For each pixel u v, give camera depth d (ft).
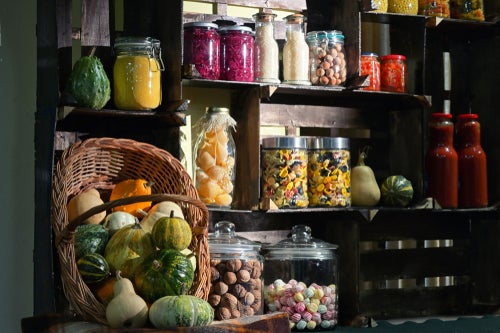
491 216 11.73
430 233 11.75
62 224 9.37
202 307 9.02
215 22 10.89
